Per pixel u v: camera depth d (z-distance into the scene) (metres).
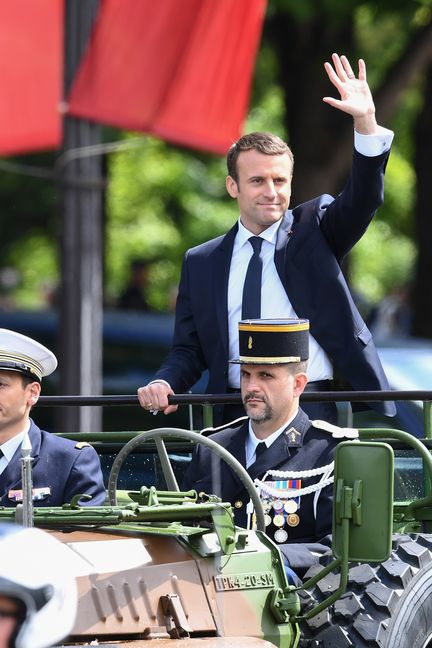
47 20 27.61
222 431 15.16
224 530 12.05
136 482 16.47
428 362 26.50
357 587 13.12
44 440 14.83
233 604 11.95
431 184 46.62
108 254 65.50
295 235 16.78
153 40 26.53
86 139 27.52
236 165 16.70
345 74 16.31
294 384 14.71
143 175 74.38
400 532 15.18
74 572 11.29
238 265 16.92
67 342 27.72
